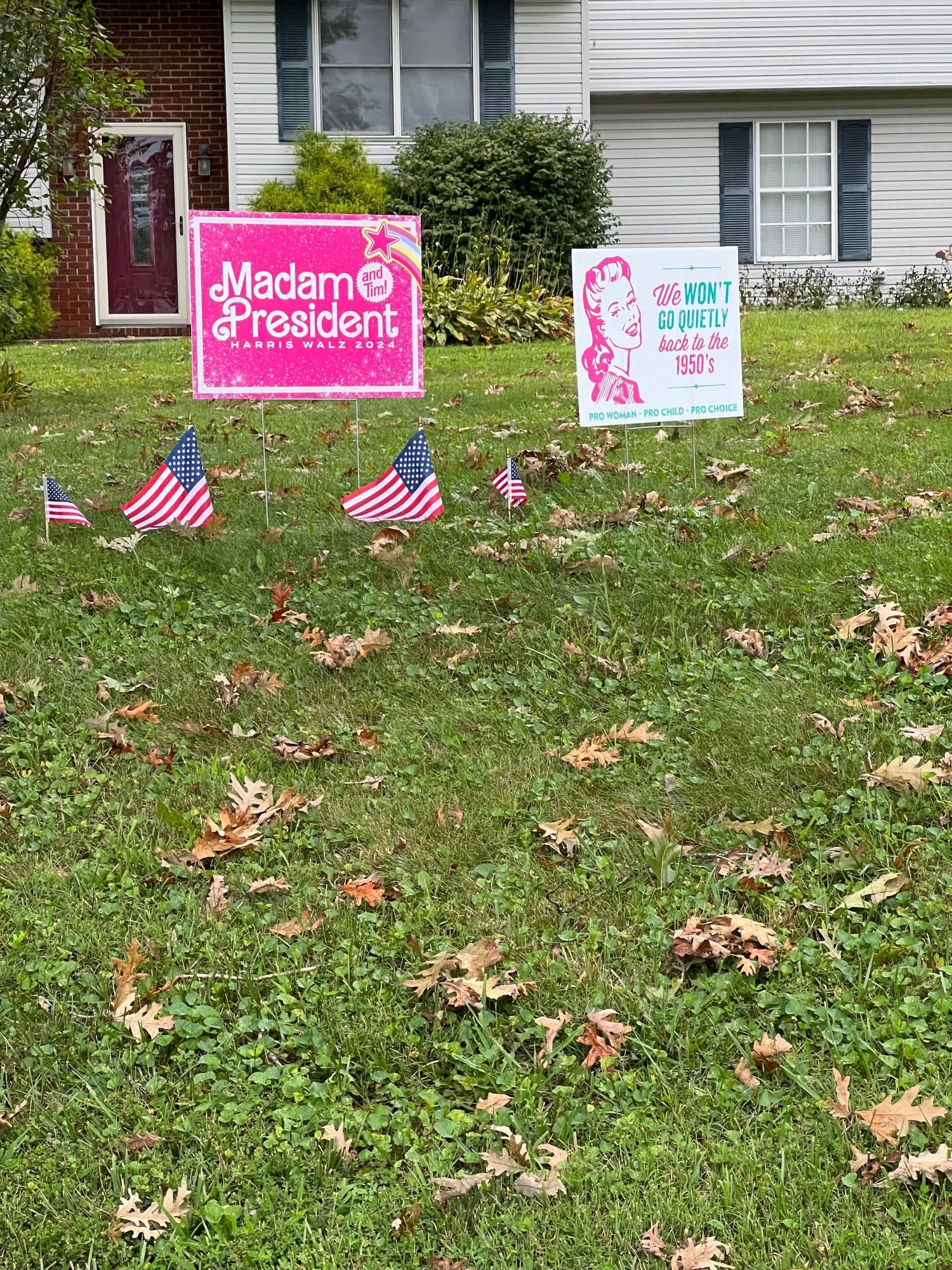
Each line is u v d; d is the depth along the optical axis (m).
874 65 18.97
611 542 5.78
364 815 3.97
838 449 7.47
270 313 6.06
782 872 3.59
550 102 17.64
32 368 12.48
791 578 5.38
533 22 17.42
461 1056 2.96
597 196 16.75
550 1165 2.68
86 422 9.31
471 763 4.25
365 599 5.35
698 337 6.42
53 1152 2.76
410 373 6.26
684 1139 2.73
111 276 17.75
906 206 19.75
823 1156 2.67
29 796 4.05
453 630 5.05
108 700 4.65
